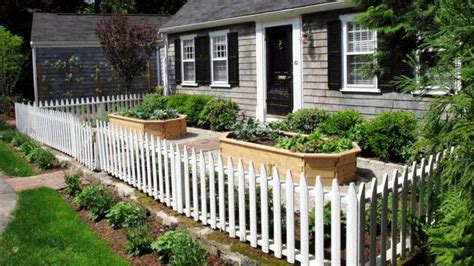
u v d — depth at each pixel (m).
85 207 6.17
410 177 4.31
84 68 18.53
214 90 14.08
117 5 32.06
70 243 5.03
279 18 11.41
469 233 3.51
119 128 7.14
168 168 5.94
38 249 4.88
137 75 17.45
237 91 13.14
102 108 14.48
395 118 7.85
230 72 13.26
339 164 6.69
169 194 5.92
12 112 17.77
